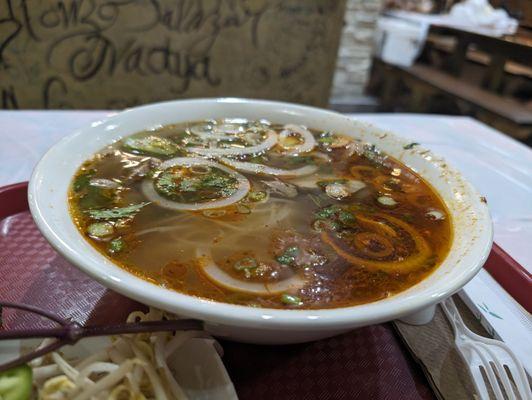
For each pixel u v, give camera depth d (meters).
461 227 0.19
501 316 0.18
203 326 0.13
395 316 0.13
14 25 0.57
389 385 0.16
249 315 0.12
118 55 0.63
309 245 0.18
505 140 0.40
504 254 0.22
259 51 0.69
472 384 0.16
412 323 0.18
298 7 0.68
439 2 1.16
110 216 0.18
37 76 0.61
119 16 0.60
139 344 0.14
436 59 1.05
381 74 1.13
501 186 0.31
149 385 0.14
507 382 0.15
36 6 0.57
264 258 0.17
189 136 0.26
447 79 0.91
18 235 0.21
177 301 0.12
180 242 0.18
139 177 0.22
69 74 0.62
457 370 0.16
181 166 0.23
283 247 0.18
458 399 0.15
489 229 0.17
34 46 0.59
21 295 0.18
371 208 0.21
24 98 0.62
